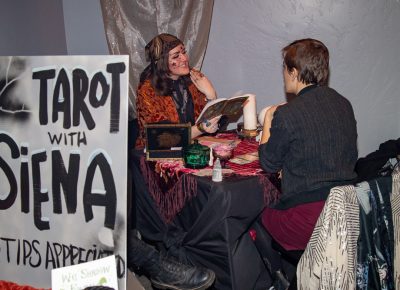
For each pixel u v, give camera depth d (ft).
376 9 7.70
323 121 4.85
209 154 5.79
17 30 7.42
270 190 5.48
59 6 8.89
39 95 3.86
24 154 3.94
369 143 8.42
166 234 6.31
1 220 4.07
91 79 3.75
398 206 4.43
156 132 6.04
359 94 8.22
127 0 8.63
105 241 3.86
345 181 4.96
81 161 3.82
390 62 7.86
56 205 3.92
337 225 4.29
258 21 8.61
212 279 5.75
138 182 6.73
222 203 5.16
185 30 8.75
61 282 3.65
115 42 8.83
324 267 4.39
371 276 4.50
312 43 5.07
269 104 9.02
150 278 6.25
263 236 5.89
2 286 4.13
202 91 7.38
